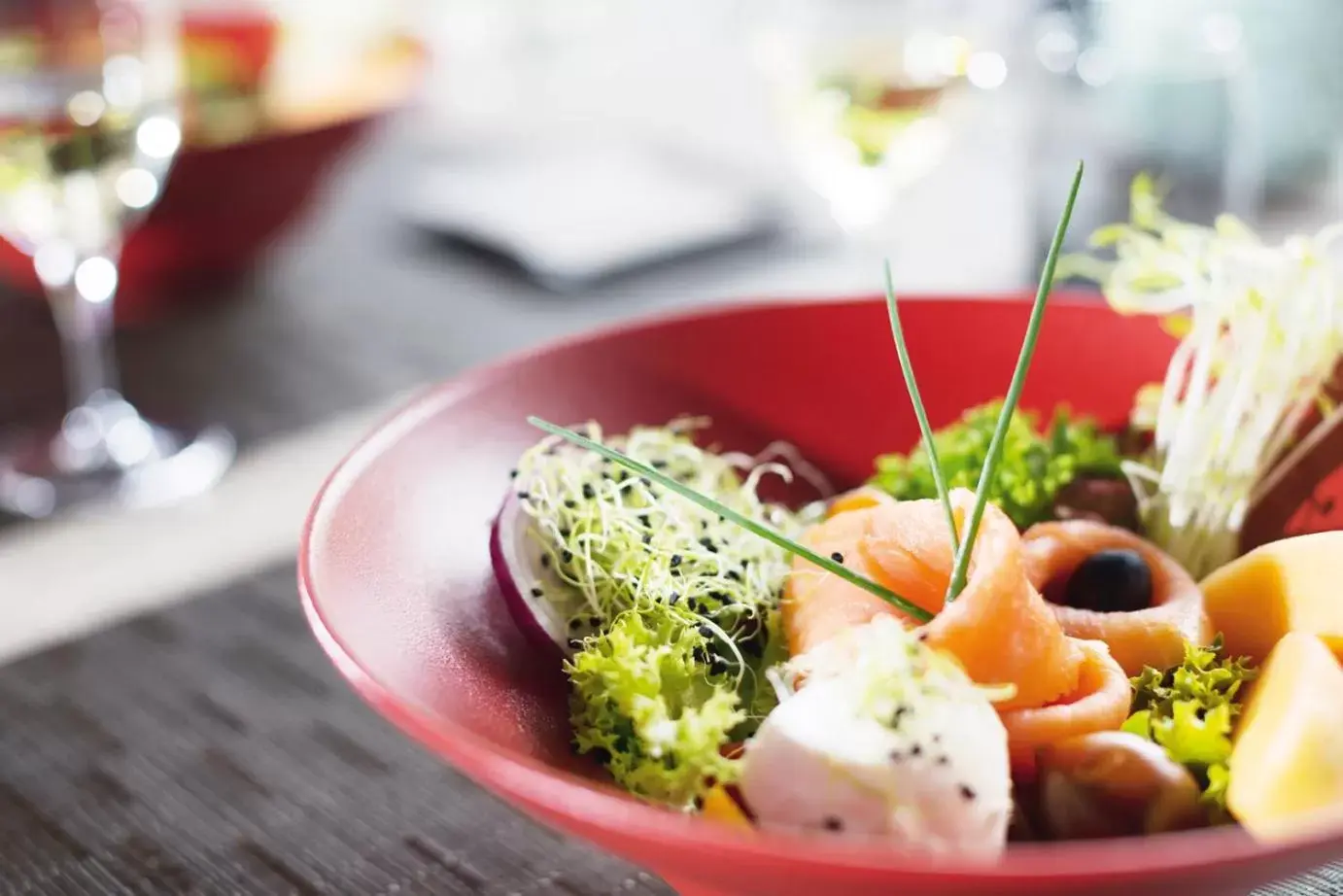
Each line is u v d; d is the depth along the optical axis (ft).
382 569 1.54
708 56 3.69
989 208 3.07
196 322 2.94
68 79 2.22
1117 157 2.44
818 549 1.62
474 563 1.61
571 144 3.85
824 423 1.84
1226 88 2.39
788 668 1.52
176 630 1.95
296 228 2.95
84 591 2.09
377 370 2.65
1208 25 2.41
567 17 3.98
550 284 2.97
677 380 1.81
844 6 2.53
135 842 1.66
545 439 1.72
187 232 2.71
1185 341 1.75
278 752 1.76
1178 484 1.72
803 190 3.45
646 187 3.37
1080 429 1.79
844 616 1.54
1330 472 1.71
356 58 3.06
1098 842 1.44
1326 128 2.82
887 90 2.42
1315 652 1.45
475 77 4.06
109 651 1.92
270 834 1.66
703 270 3.04
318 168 2.73
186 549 2.17
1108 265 2.06
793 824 1.40
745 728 1.54
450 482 1.65
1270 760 1.40
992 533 1.50
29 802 1.71
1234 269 1.76
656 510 1.65
